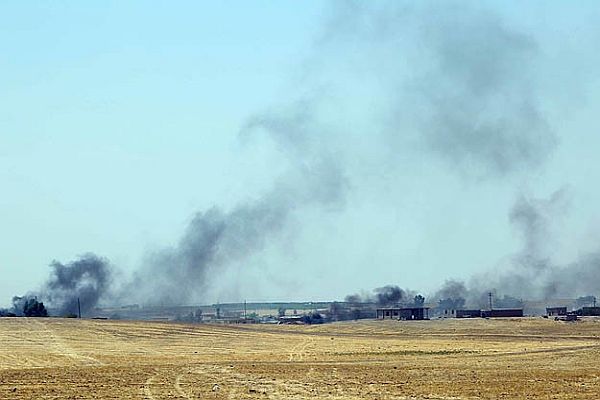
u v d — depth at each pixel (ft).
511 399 629.51
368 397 639.35
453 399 630.33
